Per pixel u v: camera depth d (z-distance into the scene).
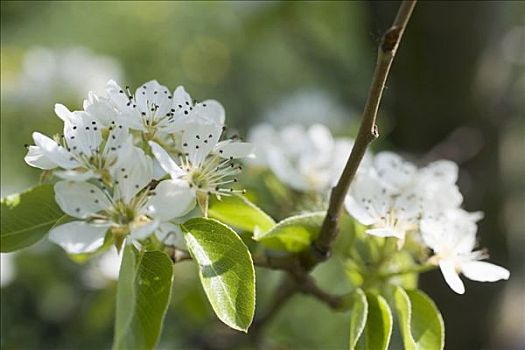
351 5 0.80
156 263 0.43
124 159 0.44
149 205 0.44
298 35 0.83
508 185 0.73
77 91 0.76
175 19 1.00
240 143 0.45
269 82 0.92
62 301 0.69
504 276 0.47
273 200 0.54
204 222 0.44
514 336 0.77
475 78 0.68
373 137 0.43
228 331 0.58
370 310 0.46
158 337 0.42
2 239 0.45
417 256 0.48
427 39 0.67
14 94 0.75
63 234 0.43
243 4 0.82
